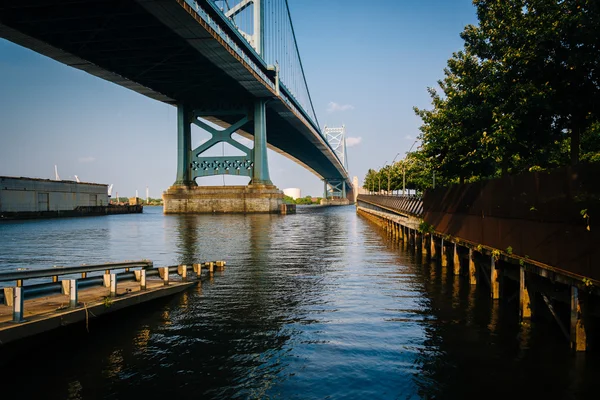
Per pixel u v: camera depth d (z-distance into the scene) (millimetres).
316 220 75688
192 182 105500
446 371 9148
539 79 14461
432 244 25266
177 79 90500
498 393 8203
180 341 11031
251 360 9805
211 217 89312
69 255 29469
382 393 8242
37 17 56719
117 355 10109
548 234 10633
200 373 9125
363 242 36469
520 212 12336
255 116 103812
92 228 58812
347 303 14812
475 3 18906
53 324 10375
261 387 8508
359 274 20562
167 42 68500
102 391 8367
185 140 105625
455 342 10828
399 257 26719
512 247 12992
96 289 14141
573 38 13109
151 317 13148
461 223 19031
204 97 104938
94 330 11914
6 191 79375
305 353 10195
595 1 12414
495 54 17844
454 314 13320
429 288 17203
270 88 95750
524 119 15203
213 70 83750
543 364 9383
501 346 10484
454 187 20188
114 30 63594
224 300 15289
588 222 8859
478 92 18812
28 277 11602
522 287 12445
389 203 49500
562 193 9945
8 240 41250
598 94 13273
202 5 65000
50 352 10273
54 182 94250
